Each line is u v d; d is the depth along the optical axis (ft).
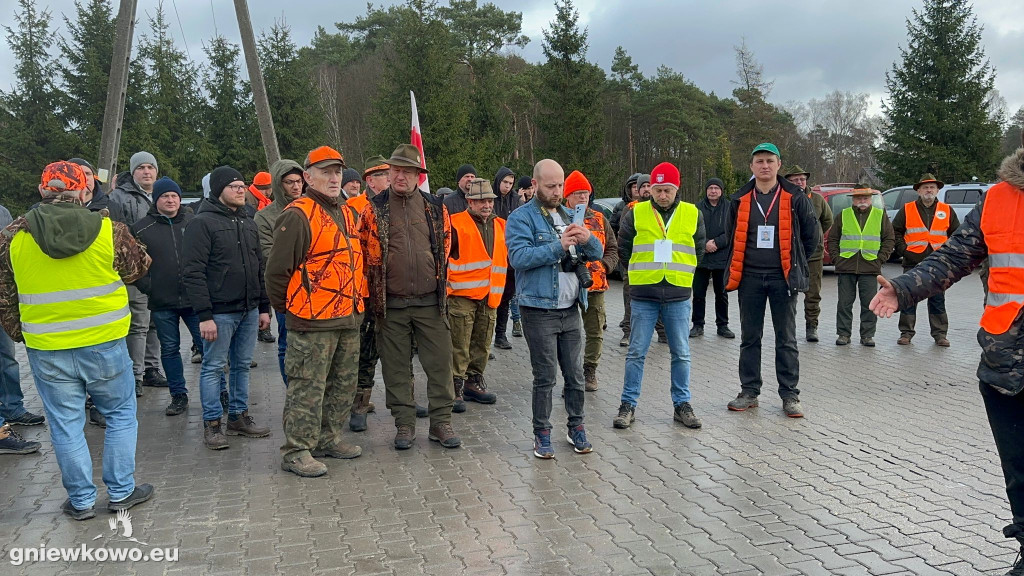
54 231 13.38
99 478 16.62
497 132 100.12
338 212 16.72
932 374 25.25
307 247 16.07
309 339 16.34
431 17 91.91
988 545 12.66
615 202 54.03
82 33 110.93
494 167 91.40
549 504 14.70
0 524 14.17
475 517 14.14
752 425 19.74
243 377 19.43
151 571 12.20
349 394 17.56
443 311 18.22
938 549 12.54
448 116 87.66
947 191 61.46
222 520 14.16
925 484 15.43
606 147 158.10
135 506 14.89
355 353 17.44
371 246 17.70
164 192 20.86
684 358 19.88
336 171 16.43
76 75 110.42
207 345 18.44
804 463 16.79
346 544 13.06
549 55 94.89
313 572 12.07
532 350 17.26
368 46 165.99
